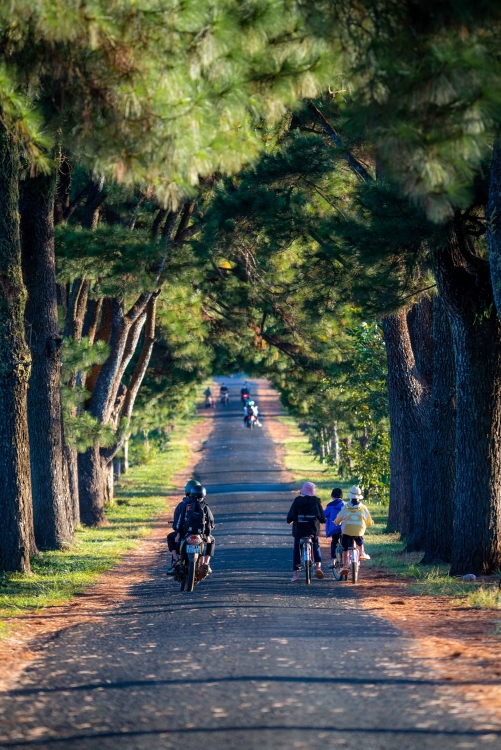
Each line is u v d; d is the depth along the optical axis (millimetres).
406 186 27859
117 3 28656
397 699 20234
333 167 64875
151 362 137125
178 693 21234
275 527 96000
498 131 30797
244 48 30375
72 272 73125
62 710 20078
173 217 79750
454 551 51438
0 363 51781
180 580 47719
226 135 31641
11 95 32469
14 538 53000
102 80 30562
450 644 27984
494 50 27500
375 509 128375
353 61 29344
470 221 48812
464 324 49844
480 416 50312
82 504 99062
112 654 27469
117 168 31047
